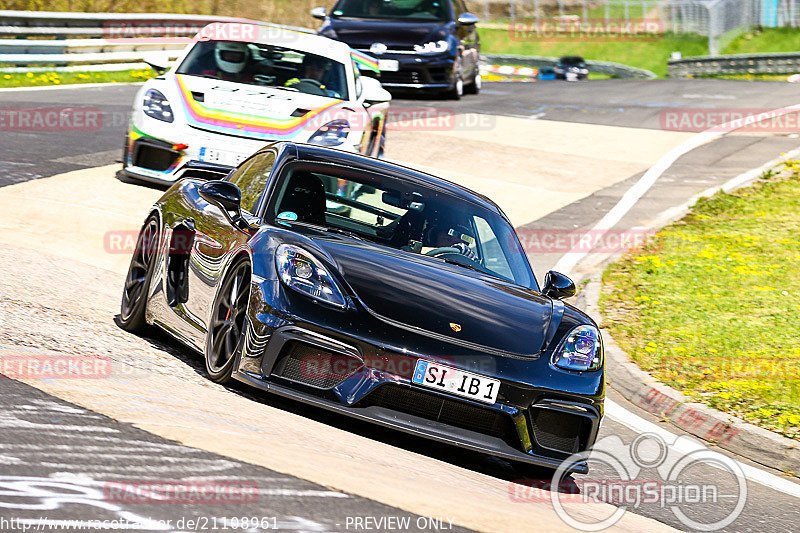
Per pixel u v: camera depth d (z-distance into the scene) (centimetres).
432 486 1442
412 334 1680
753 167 5556
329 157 2211
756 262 3841
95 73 7262
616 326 3084
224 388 1828
